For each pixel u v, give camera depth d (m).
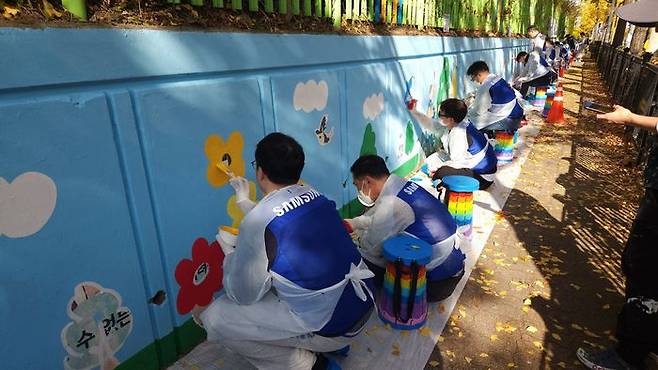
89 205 1.78
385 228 2.68
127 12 1.90
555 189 5.29
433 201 2.80
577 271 3.40
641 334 2.17
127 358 2.10
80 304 1.83
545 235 4.02
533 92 11.66
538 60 10.90
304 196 1.86
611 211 4.62
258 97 2.65
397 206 2.66
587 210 4.64
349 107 3.81
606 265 3.49
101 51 1.71
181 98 2.11
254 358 2.03
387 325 2.69
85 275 1.82
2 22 1.42
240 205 2.25
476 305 2.95
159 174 2.06
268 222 1.75
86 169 1.75
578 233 4.07
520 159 6.61
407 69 5.03
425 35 5.46
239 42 2.43
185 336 2.41
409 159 5.56
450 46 6.54
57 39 1.55
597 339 2.62
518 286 3.18
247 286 1.82
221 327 1.95
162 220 2.12
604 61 19.06
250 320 1.89
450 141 4.56
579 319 2.81
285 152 1.82
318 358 2.15
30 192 1.57
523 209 4.64
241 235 1.79
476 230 4.11
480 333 2.67
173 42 2.03
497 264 3.50
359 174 2.71
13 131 1.48
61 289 1.74
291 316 1.86
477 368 2.38
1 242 1.51
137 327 2.12
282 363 2.01
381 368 2.36
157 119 2.00
